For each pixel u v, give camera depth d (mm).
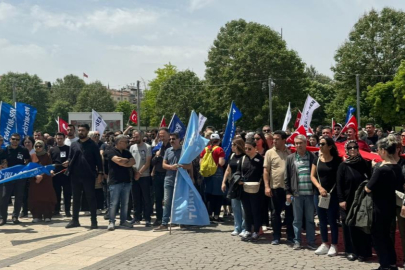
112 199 9438
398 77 42594
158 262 6699
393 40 49188
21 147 10719
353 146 6594
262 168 8039
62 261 6934
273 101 43562
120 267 6484
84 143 9672
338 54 52281
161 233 9008
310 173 7352
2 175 9867
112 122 35219
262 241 8133
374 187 5941
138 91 43594
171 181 9406
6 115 12602
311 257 6898
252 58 45719
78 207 9836
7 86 76062
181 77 61656
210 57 54312
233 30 55344
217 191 10023
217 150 9727
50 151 11711
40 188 10672
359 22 51375
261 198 8039
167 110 60750
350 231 6617
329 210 7000
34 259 7086
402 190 6070
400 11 50250
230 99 46312
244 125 46656
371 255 6809
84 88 91938
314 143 9305
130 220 10625
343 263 6535
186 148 9203
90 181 9602
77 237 8703
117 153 9414
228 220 10508
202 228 9523
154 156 10523
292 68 45750
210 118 59719
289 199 7371
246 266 6395
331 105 52562
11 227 10031
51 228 9844
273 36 46875
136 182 10008
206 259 6820
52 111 79438
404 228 6176
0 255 7410
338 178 6664
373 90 44656
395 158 6184
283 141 7777
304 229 9180
